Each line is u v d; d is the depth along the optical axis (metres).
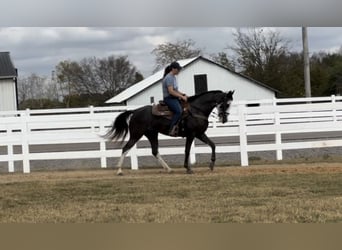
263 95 41.34
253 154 14.06
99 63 53.81
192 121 10.84
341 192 8.30
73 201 8.06
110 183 9.85
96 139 12.80
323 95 41.78
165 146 15.24
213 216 6.67
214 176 10.44
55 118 13.95
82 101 52.91
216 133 12.65
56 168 13.30
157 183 9.67
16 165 13.77
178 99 10.84
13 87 36.25
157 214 6.86
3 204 7.90
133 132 11.19
